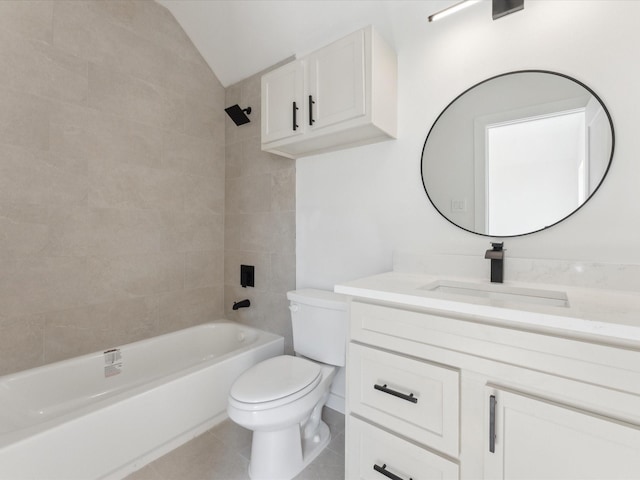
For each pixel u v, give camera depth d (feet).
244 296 7.51
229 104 7.86
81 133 5.58
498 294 3.81
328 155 6.01
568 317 2.28
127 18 6.17
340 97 4.67
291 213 6.59
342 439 5.13
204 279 7.58
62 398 5.05
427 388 2.94
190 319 7.32
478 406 2.68
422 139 4.88
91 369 5.40
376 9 5.13
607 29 3.55
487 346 2.63
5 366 4.83
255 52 6.86
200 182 7.47
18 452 3.39
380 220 5.38
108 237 5.96
